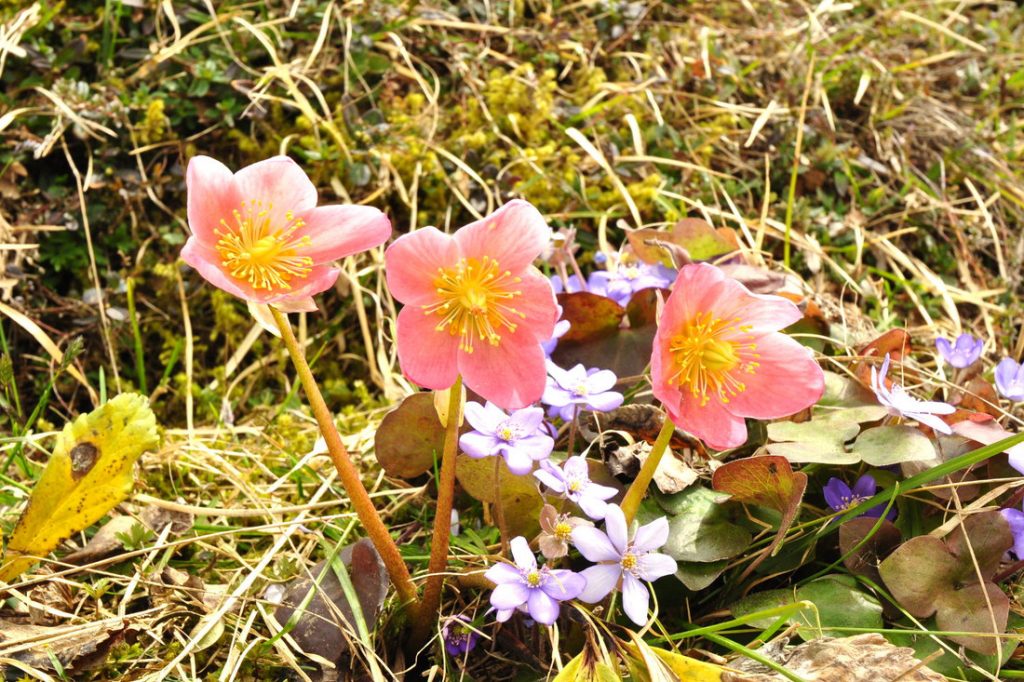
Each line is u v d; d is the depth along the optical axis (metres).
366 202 0.74
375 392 0.72
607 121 0.82
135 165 0.72
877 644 0.48
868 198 0.82
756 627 0.52
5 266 0.67
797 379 0.48
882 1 1.01
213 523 0.59
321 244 0.47
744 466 0.50
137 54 0.74
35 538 0.52
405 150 0.75
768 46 0.91
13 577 0.52
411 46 0.81
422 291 0.47
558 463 0.56
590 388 0.54
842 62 0.91
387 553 0.50
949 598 0.51
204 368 0.72
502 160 0.77
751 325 0.47
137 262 0.71
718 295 0.47
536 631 0.52
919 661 0.48
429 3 0.83
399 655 0.52
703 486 0.55
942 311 0.78
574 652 0.52
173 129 0.74
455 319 0.47
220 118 0.74
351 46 0.76
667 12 0.94
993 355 0.74
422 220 0.75
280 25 0.77
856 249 0.77
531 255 0.47
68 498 0.52
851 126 0.88
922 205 0.84
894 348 0.60
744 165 0.82
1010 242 0.85
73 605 0.54
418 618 0.51
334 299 0.73
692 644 0.53
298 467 0.59
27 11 0.73
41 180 0.71
